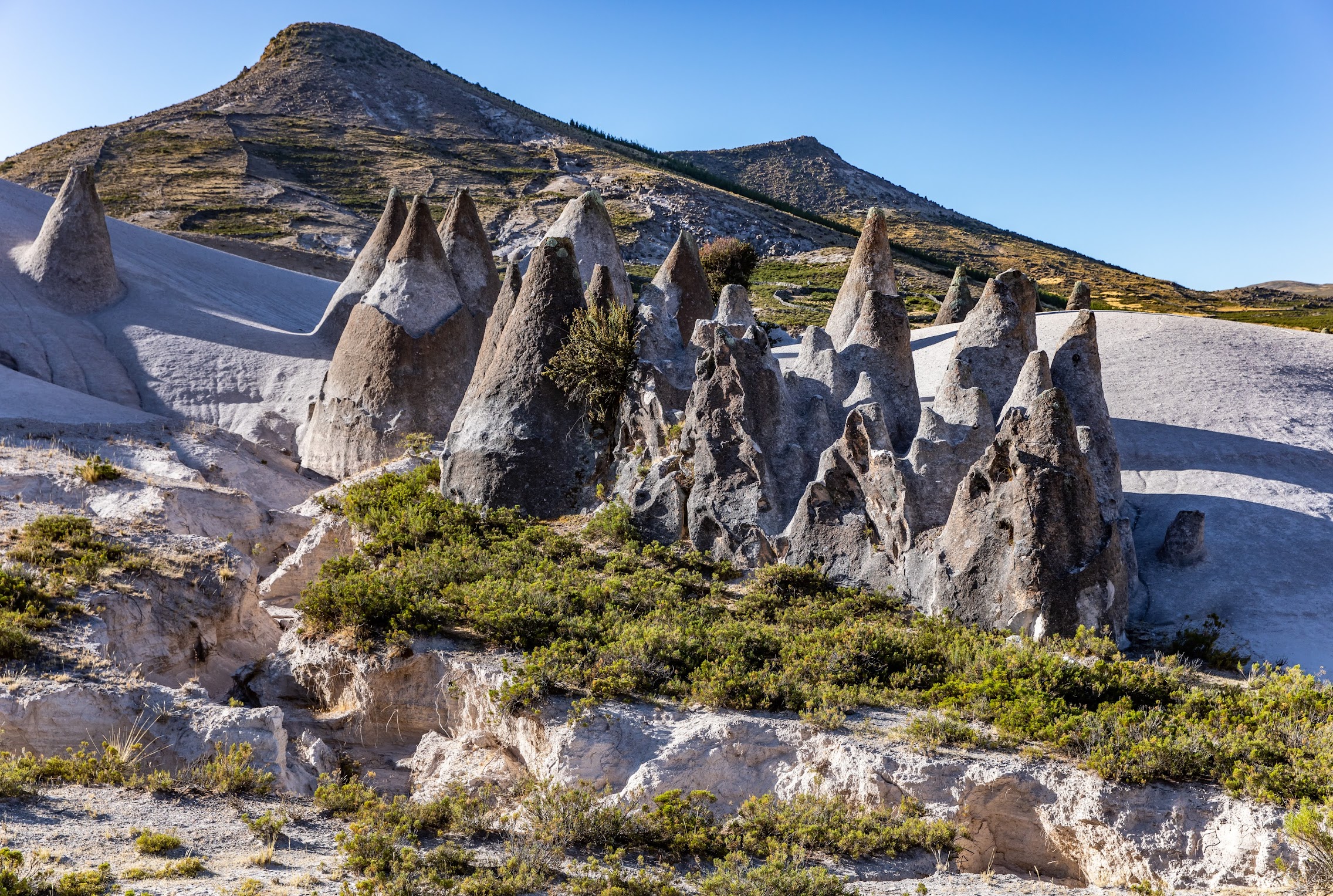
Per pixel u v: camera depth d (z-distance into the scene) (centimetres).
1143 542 2030
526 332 2312
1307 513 2112
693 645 1456
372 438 3053
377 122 13888
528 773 1330
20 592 1527
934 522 1761
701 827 1100
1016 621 1577
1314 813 970
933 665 1445
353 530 2123
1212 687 1462
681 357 2302
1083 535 1600
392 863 928
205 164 10944
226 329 4153
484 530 2036
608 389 2234
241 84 14625
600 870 984
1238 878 1011
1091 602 1585
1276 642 1695
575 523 2141
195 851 946
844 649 1459
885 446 1811
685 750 1244
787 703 1331
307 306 5125
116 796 1077
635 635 1470
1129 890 1012
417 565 1773
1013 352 2348
